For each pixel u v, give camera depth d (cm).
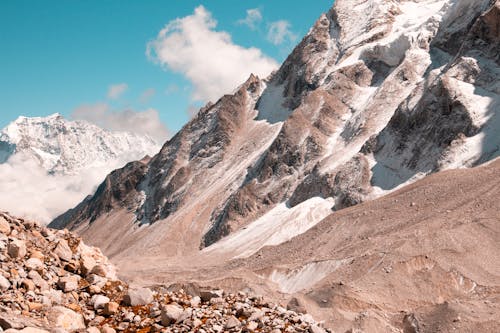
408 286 7006
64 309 1827
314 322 2005
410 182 15500
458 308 4159
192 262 17138
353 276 7700
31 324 1659
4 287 1834
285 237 16738
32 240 2270
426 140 16200
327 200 17750
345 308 6394
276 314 1978
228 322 1850
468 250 7550
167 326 1848
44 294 1916
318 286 7806
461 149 14425
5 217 2308
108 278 2259
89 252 2469
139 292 2034
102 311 1958
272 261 12138
